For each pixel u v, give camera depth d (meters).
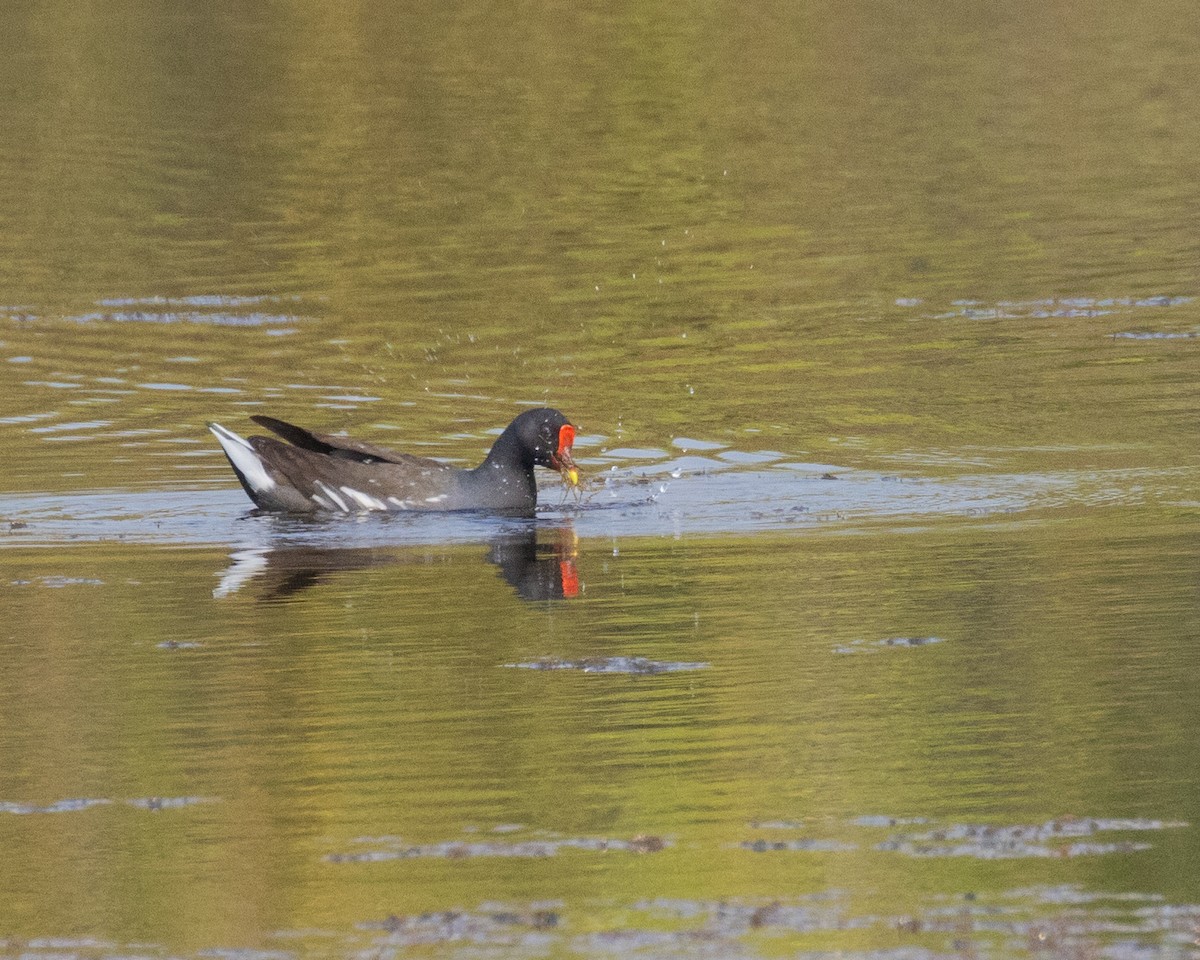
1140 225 30.14
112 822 9.95
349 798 10.22
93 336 25.28
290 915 8.75
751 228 30.73
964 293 26.50
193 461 19.20
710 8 48.44
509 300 26.81
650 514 17.09
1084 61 42.69
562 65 42.94
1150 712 11.26
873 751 10.73
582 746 10.94
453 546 16.03
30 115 39.12
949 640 12.92
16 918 8.81
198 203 33.12
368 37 45.59
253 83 41.62
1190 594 13.84
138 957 8.40
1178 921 8.44
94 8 48.88
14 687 12.30
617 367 23.19
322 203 32.91
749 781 10.32
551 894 8.91
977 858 9.19
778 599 14.07
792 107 39.25
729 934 8.44
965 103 39.22
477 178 34.28
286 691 12.11
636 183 33.81
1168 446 18.78
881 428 19.95
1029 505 16.89
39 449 19.67
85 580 14.98
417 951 8.36
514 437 17.38
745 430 20.06
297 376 23.03
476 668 12.50
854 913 8.62
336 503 17.17
